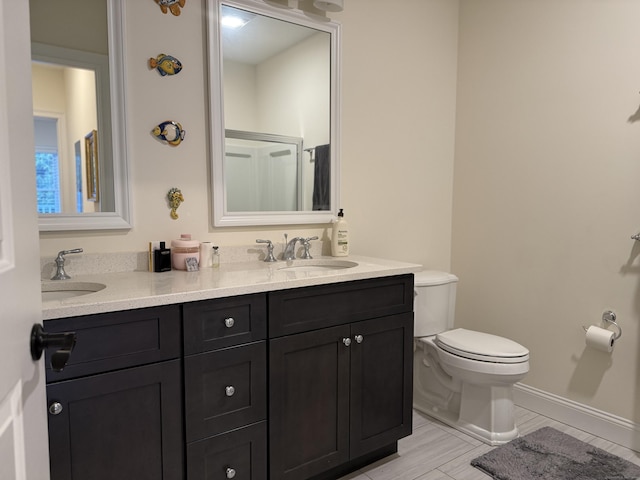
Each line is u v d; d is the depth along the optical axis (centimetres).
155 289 141
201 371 141
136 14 174
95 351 122
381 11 244
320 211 227
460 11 279
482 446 212
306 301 165
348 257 224
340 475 188
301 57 216
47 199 161
